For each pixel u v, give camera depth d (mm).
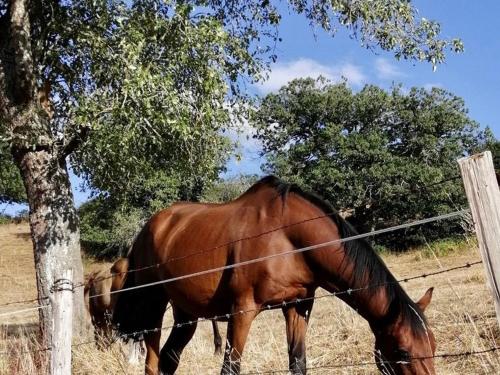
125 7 7926
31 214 8172
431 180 28953
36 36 8680
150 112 7090
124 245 30578
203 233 5852
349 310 8414
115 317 6969
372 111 34219
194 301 5816
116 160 9094
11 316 15641
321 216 5230
